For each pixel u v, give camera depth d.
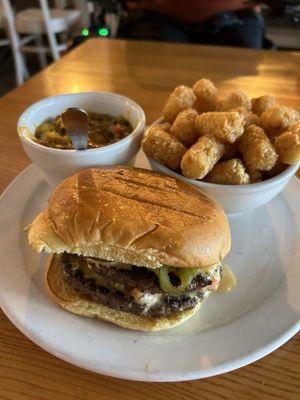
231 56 0.38
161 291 0.16
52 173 0.21
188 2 0.49
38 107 0.23
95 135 0.22
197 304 0.17
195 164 0.18
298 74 0.35
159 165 0.20
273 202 0.22
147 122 0.29
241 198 0.19
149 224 0.16
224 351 0.14
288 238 0.20
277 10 0.55
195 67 0.37
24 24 0.75
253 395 0.14
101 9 0.55
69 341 0.15
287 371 0.14
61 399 0.14
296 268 0.18
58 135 0.22
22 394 0.14
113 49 0.40
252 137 0.19
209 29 0.50
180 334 0.15
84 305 0.16
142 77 0.35
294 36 0.80
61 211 0.17
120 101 0.24
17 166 0.25
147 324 0.16
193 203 0.17
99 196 0.17
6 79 0.81
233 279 0.18
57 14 0.78
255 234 0.20
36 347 0.15
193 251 0.16
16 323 0.15
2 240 0.19
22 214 0.21
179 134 0.20
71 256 0.18
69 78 0.35
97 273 0.17
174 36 0.49
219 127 0.19
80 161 0.20
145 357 0.14
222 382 0.14
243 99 0.22
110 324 0.16
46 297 0.17
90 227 0.16
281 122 0.20
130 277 0.16
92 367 0.14
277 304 0.16
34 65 0.87
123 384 0.14
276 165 0.20
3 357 0.15
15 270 0.18
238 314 0.16
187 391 0.14
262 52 0.39
